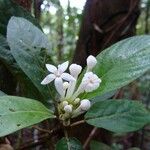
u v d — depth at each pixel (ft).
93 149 0.58
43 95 0.46
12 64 0.49
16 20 0.47
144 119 0.41
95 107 0.43
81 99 0.44
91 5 0.90
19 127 0.36
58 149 0.42
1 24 0.50
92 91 0.44
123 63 0.44
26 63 0.45
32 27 0.47
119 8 0.90
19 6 0.51
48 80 0.43
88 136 0.82
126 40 0.46
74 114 0.44
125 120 0.42
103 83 0.44
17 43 0.45
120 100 0.43
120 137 1.31
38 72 0.46
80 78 0.46
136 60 0.44
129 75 0.43
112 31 0.89
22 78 0.49
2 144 0.50
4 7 0.50
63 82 0.46
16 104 0.38
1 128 0.35
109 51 0.46
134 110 0.42
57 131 0.45
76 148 0.42
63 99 0.44
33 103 0.40
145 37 0.46
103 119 0.43
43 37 0.47
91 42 0.89
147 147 1.37
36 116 0.39
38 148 0.73
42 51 0.46
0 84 0.54
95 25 0.89
